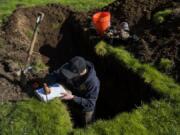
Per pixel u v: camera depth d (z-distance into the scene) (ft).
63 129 6.21
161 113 6.47
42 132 6.13
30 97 7.16
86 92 6.57
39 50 9.23
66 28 10.00
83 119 6.84
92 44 8.59
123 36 8.50
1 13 10.48
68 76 6.24
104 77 8.25
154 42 8.29
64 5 10.61
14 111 6.57
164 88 6.98
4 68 8.02
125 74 7.67
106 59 8.14
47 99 6.63
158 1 9.87
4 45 8.72
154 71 7.44
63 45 9.55
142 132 6.11
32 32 9.66
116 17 9.59
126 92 7.66
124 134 6.06
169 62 7.59
